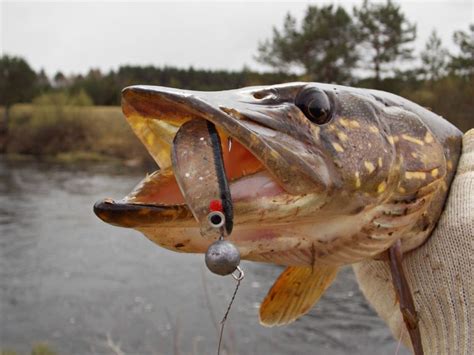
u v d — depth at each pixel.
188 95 0.24
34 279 2.32
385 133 0.30
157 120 0.27
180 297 2.13
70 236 3.05
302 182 0.26
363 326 1.81
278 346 1.68
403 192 0.30
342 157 0.28
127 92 0.25
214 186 0.22
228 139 0.26
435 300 0.35
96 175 5.63
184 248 0.25
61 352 1.64
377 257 0.33
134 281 2.32
